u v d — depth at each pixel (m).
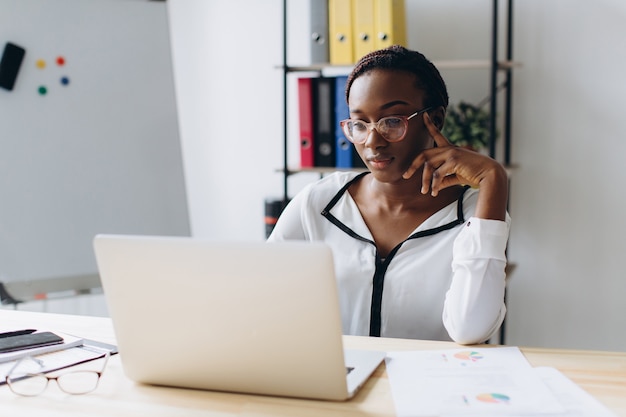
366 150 1.39
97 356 1.15
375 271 1.44
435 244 1.44
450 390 0.94
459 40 2.77
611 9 2.58
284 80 2.64
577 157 2.67
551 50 2.66
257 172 3.12
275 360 0.93
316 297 0.87
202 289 0.92
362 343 1.19
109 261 0.96
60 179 2.53
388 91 1.36
